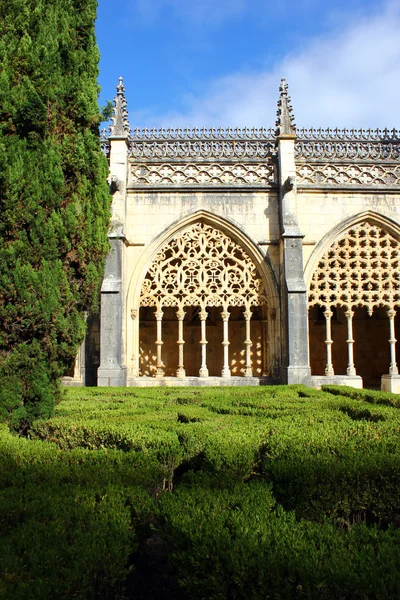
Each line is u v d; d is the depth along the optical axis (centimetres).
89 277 966
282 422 745
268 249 1753
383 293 1747
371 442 591
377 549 338
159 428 703
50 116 887
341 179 1803
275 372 1709
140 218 1756
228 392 1274
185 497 419
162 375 1720
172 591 431
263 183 1788
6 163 793
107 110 1070
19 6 854
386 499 495
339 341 2227
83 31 989
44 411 813
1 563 303
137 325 1727
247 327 1744
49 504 403
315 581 294
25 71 858
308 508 476
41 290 813
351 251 1773
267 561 311
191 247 1772
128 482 477
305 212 1770
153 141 1805
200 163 1792
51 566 306
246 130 1827
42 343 829
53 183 856
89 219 974
